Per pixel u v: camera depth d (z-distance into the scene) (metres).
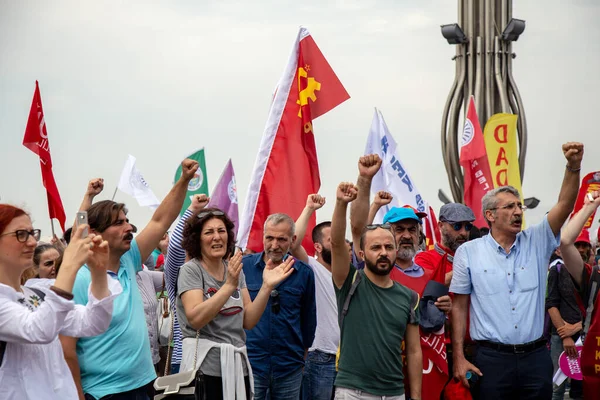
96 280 5.19
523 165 14.78
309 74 9.39
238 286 6.90
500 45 14.96
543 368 7.48
